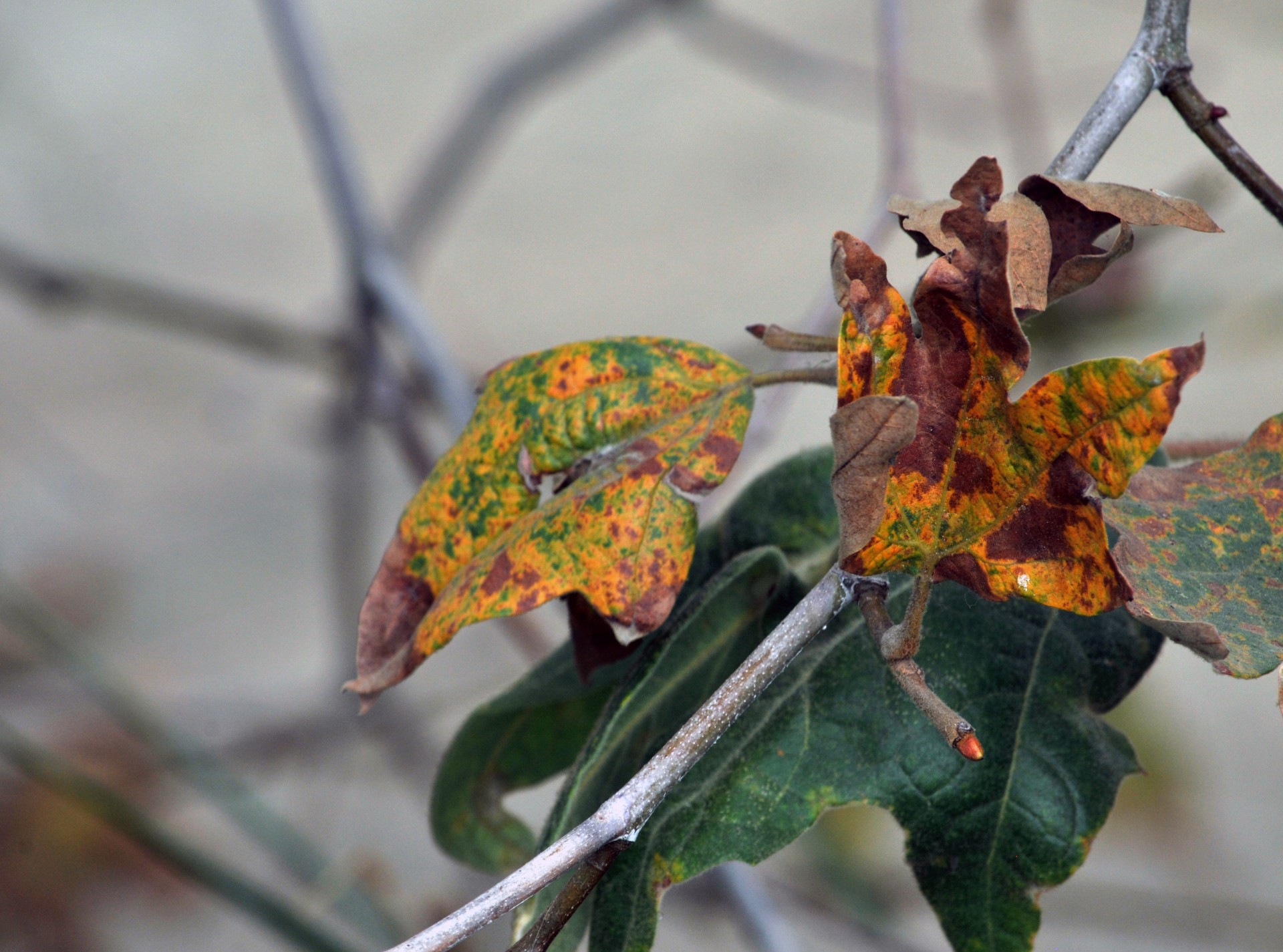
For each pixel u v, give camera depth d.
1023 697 0.67
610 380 0.68
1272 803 2.49
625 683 0.67
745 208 4.40
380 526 2.86
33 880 2.36
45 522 3.52
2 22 5.35
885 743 0.67
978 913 0.66
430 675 2.55
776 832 0.66
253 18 5.53
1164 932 1.83
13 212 4.02
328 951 1.21
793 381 0.67
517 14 5.31
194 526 3.51
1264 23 3.05
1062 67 4.18
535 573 0.66
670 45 5.17
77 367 3.98
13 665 2.16
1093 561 0.62
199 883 1.22
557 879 0.66
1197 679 2.96
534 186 4.55
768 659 0.62
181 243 4.26
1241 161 0.66
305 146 4.82
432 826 0.72
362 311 1.57
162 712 1.63
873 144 4.66
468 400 1.40
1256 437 0.65
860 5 4.81
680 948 2.12
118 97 5.02
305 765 2.01
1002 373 0.62
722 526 0.70
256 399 3.78
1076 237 0.65
